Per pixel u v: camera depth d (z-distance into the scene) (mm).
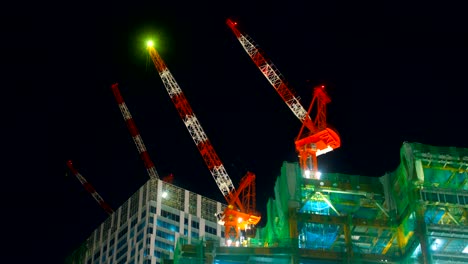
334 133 191875
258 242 145125
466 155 132875
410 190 130125
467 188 132625
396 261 131125
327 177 140000
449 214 128250
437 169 133625
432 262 124375
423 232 126125
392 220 134000
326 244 135500
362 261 130125
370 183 138625
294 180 136625
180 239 134375
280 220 137500
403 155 133500
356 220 133500
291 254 128375
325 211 140625
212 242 130375
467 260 126375
